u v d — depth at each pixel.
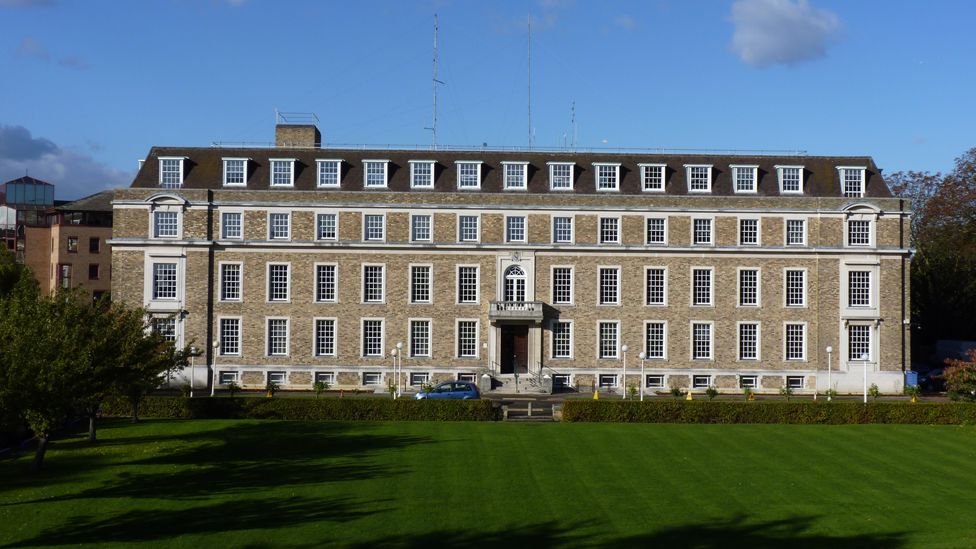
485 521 33.47
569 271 78.88
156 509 34.81
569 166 79.88
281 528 32.34
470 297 78.75
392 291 78.62
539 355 78.12
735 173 80.19
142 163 82.50
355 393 75.69
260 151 81.50
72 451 46.56
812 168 81.31
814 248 78.31
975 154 95.12
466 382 66.75
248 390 77.44
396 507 35.19
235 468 42.09
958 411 56.22
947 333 99.19
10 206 137.38
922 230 109.31
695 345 78.81
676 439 49.72
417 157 81.38
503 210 78.50
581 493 37.56
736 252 78.69
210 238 77.81
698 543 31.14
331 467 42.19
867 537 31.98
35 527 32.44
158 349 53.25
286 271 78.38
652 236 79.00
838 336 78.38
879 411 56.53
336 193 78.31
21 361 38.78
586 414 56.81
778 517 34.34
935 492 38.22
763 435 51.25
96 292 110.88
